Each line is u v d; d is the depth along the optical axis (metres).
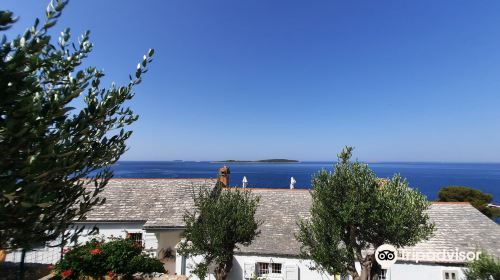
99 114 3.51
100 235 18.03
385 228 11.14
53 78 3.47
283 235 18.81
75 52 3.97
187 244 14.30
